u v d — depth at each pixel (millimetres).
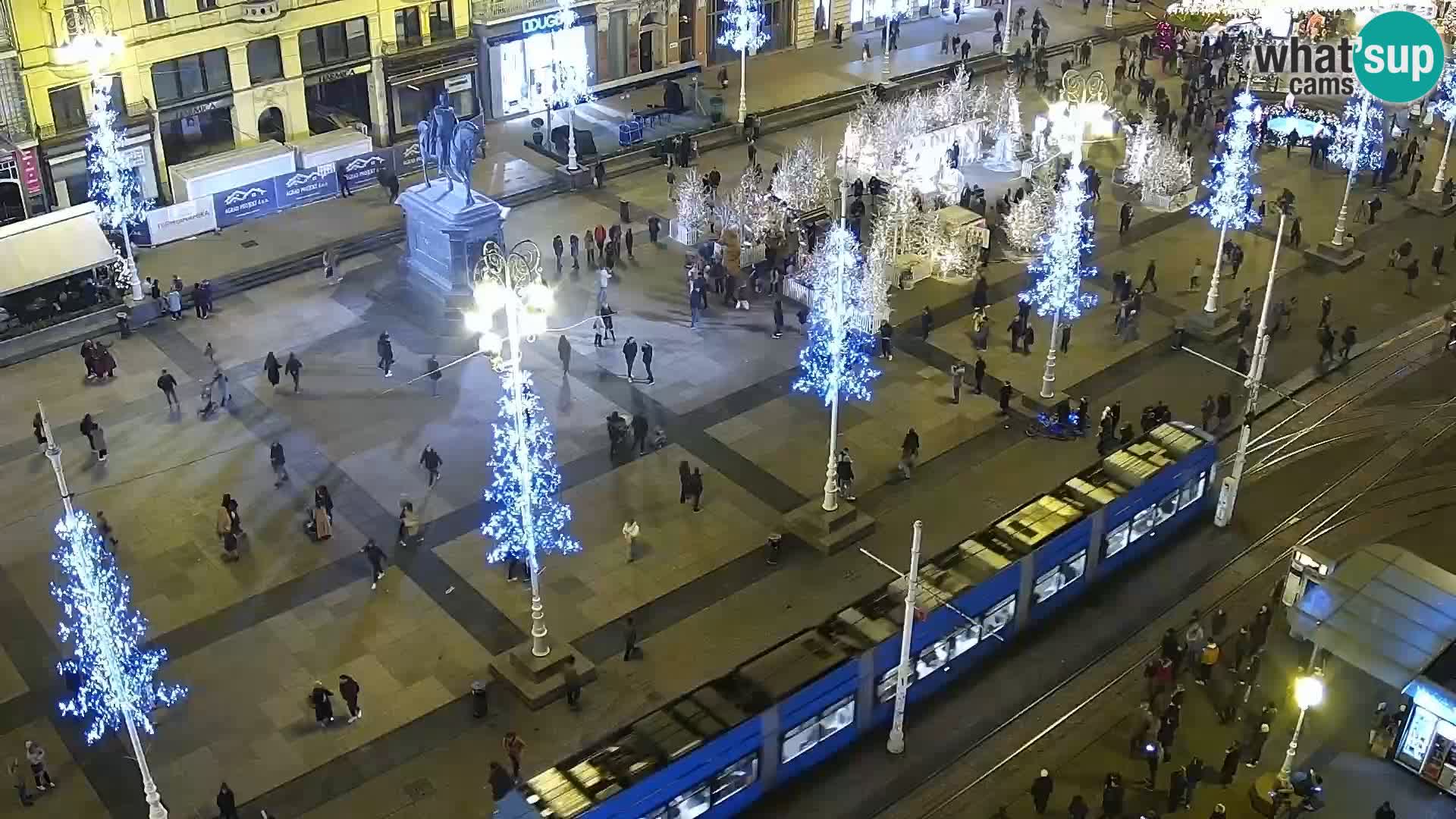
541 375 52906
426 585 42562
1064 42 88062
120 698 33719
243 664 39469
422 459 47656
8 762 36375
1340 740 37750
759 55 84688
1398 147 73312
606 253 60250
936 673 38562
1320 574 40406
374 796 35469
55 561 43375
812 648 36281
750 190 61062
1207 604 42344
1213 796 35812
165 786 35625
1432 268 62219
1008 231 62062
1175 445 44562
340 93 69750
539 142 71438
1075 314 52094
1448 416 51500
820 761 36656
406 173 69000
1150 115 72625
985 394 52281
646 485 47000
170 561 43344
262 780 35812
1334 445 49906
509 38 73062
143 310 56312
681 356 54312
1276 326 56719
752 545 44375
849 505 45062
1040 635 41156
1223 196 57625
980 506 46250
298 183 65125
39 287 55562
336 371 53188
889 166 65250
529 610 41594
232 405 51031
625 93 78312
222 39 63219
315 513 43906
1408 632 37344
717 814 34281
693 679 39156
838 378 43875
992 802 35812
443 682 39062
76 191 61125
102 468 47500
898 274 59219
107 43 56625
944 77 82375
